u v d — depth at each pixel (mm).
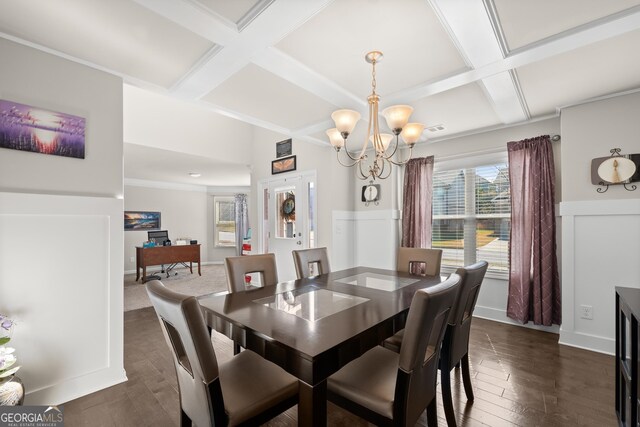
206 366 1058
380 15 1506
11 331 1692
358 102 2553
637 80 2232
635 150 2414
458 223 3748
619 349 1680
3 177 1690
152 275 6535
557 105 2707
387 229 4137
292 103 2701
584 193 2627
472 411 1778
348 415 1770
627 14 1438
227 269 2084
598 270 2566
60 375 1853
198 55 1900
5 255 1684
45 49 1810
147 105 4125
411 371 1175
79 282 1934
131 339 2881
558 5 1416
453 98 2570
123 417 1728
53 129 1848
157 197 7504
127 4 1442
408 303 1633
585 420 1691
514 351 2572
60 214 1853
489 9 1419
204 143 4746
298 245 4602
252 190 5402
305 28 1610
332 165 4172
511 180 3141
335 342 1123
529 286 3027
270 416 1245
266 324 1312
